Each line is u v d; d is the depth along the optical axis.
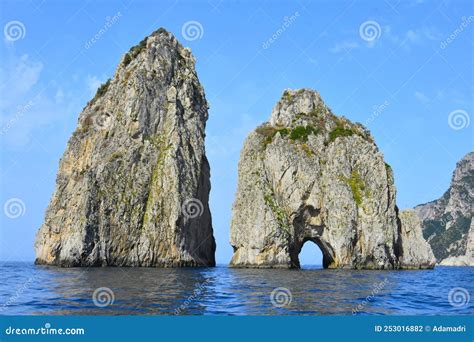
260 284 58.78
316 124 125.88
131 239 111.31
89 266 105.94
